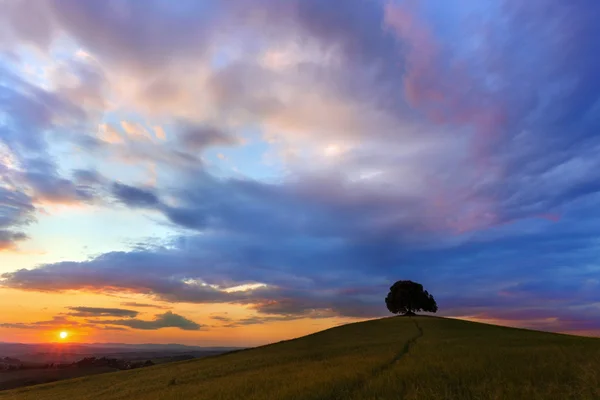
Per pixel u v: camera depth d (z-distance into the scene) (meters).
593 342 38.91
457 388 17.30
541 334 57.78
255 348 67.06
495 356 26.44
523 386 16.44
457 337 54.12
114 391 38.59
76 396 38.97
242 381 29.36
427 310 109.56
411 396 16.48
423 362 26.45
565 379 17.44
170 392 30.11
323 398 18.72
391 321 85.12
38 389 50.44
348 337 67.00
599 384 15.57
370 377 22.34
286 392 20.84
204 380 36.12
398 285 111.12
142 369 56.59
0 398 45.34
